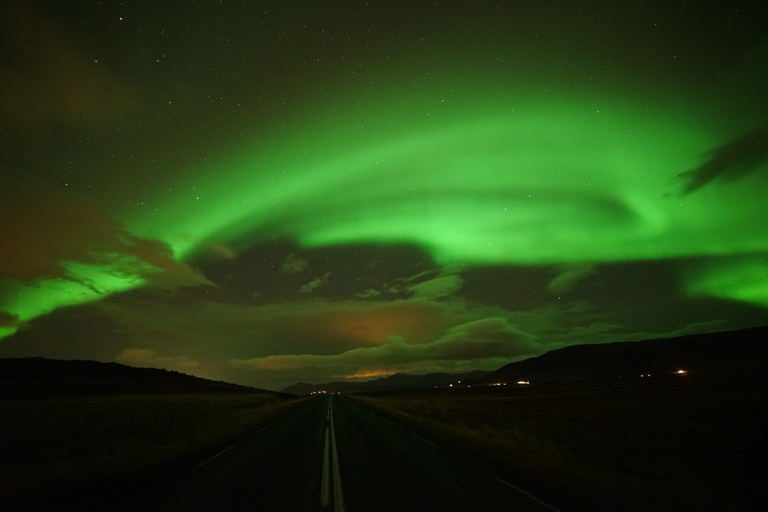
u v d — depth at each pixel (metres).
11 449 15.07
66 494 7.94
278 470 9.97
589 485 8.44
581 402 43.38
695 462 14.07
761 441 18.38
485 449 13.38
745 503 8.15
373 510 6.58
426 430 19.42
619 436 19.89
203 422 24.66
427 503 7.00
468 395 72.56
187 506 6.96
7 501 7.46
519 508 6.76
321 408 40.56
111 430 20.47
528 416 30.05
